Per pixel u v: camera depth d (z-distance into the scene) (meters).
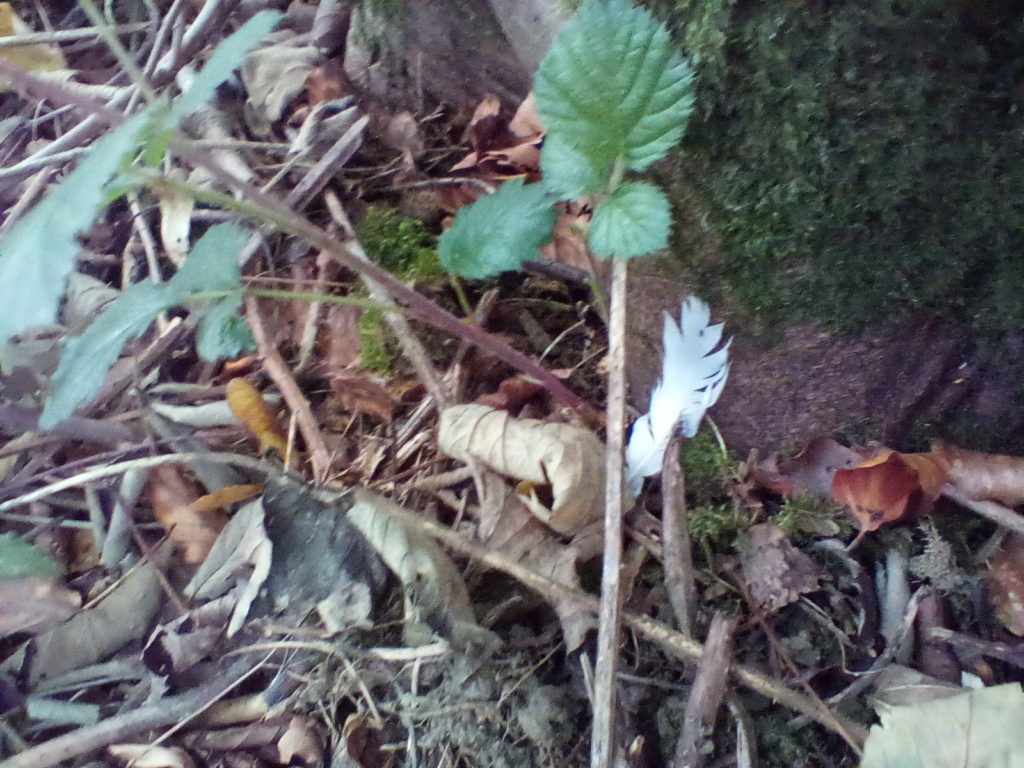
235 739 0.26
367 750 0.25
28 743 0.27
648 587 0.28
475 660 0.26
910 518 0.28
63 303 0.37
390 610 0.27
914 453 0.28
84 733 0.26
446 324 0.28
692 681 0.26
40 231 0.18
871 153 0.22
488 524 0.28
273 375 0.33
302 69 0.42
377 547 0.28
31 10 0.47
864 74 0.21
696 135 0.24
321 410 0.34
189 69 0.42
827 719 0.24
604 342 0.34
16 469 0.33
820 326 0.26
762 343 0.27
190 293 0.25
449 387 0.32
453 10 0.37
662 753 0.25
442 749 0.25
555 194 0.26
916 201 0.23
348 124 0.41
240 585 0.29
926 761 0.22
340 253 0.25
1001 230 0.23
